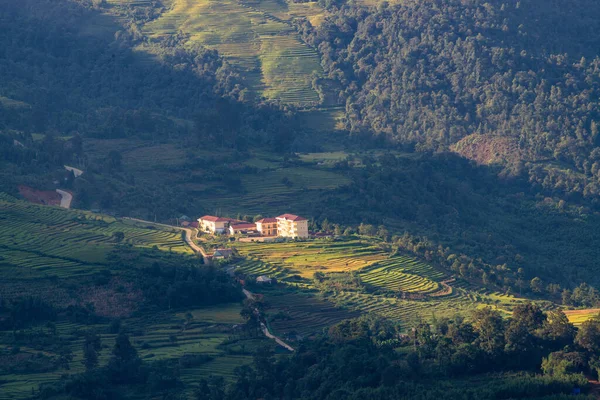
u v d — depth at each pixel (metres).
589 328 189.00
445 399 172.62
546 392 174.25
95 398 192.62
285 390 191.50
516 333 191.12
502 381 179.50
